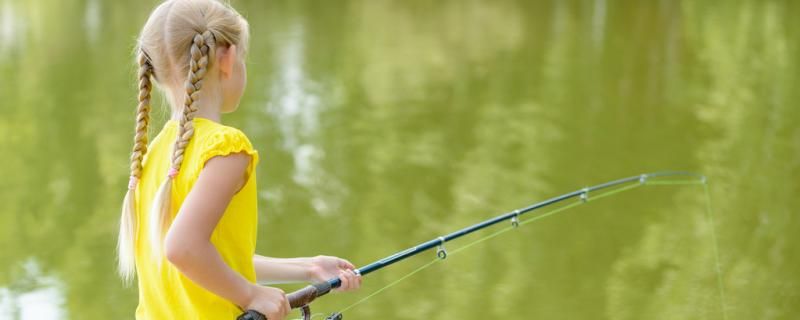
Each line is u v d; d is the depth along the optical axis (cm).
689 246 1079
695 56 2288
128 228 367
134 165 364
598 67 2194
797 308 927
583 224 1162
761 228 1125
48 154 1442
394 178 1346
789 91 1859
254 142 1508
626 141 1534
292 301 382
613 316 930
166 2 360
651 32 2708
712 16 2953
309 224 1165
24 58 2150
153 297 357
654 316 917
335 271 417
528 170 1386
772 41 2458
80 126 1597
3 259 1059
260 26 2752
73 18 2767
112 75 1981
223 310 347
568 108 1778
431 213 1205
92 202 1255
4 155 1434
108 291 998
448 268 1047
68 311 947
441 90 1941
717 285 984
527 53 2405
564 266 1039
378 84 1984
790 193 1241
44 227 1166
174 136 355
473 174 1362
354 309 946
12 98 1764
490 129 1625
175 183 337
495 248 1098
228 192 330
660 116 1694
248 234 346
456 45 2533
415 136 1572
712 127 1600
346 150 1476
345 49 2417
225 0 408
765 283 978
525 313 930
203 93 351
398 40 2602
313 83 1969
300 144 1504
